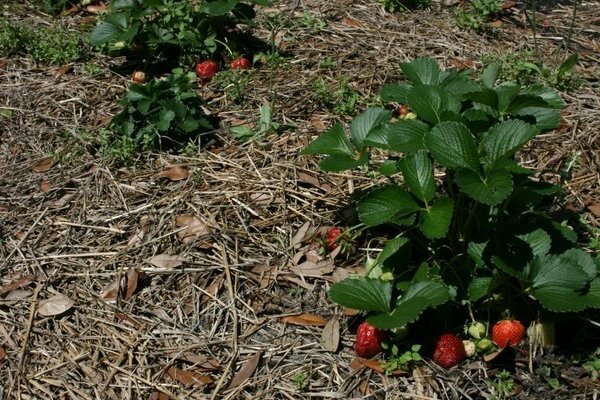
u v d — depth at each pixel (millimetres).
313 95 4688
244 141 4383
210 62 4898
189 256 3691
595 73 5062
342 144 3580
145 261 3680
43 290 3578
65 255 3732
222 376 3195
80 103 4707
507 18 5695
